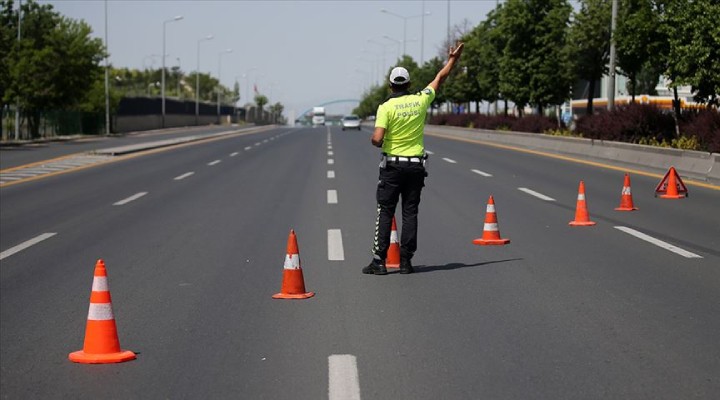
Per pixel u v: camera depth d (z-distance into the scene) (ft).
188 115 595.47
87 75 299.79
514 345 34.40
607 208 81.15
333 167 143.95
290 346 34.81
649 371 30.78
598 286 45.73
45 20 323.37
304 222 74.18
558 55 242.78
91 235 68.44
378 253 49.55
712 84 133.08
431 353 33.40
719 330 36.35
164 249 60.85
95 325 33.55
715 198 89.15
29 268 54.34
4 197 99.81
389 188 48.98
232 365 32.37
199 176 127.85
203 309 41.78
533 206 83.76
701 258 54.03
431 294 44.27
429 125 411.13
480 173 125.59
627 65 177.47
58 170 143.74
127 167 149.79
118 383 30.50
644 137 158.30
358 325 38.01
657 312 39.70
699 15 128.98
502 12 255.29
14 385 30.66
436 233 66.49
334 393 28.68
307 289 45.98
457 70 353.72
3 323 40.16
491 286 46.06
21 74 276.82
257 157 176.24
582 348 33.83
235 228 71.10
